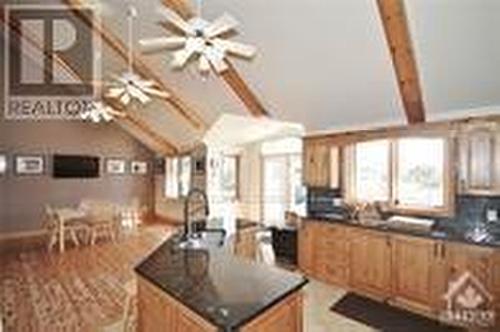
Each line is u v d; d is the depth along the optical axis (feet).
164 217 35.86
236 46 10.50
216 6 13.14
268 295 7.50
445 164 15.34
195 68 18.25
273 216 26.43
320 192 20.40
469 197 14.65
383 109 16.06
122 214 30.19
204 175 29.81
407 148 17.34
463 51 11.60
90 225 27.45
